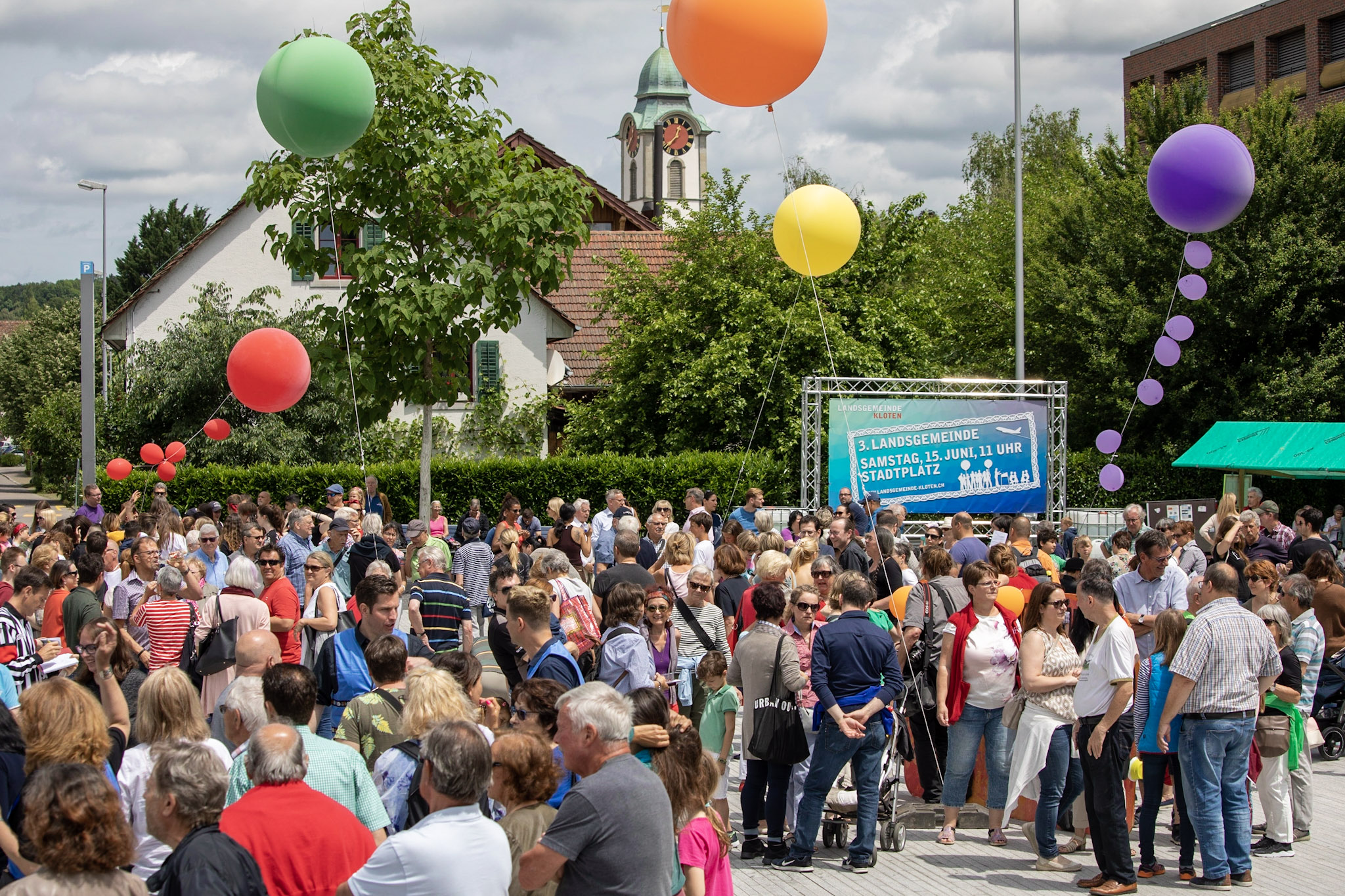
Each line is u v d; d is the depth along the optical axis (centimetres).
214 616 780
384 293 1420
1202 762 689
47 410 3891
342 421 2445
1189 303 2412
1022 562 985
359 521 1154
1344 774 969
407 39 1446
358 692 645
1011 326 3189
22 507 4097
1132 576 948
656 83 8606
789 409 2298
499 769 461
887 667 717
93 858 355
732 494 2191
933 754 861
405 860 387
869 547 1106
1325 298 2398
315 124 720
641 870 415
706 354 2353
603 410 2603
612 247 3500
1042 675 724
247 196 1405
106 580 1081
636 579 856
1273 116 2525
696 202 8388
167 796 412
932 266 3294
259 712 509
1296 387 2309
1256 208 2416
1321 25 3638
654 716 512
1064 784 734
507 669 754
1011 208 3894
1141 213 2536
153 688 519
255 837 411
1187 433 2455
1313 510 1273
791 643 723
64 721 479
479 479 2236
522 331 2959
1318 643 797
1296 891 690
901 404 1781
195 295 2872
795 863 727
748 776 747
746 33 721
